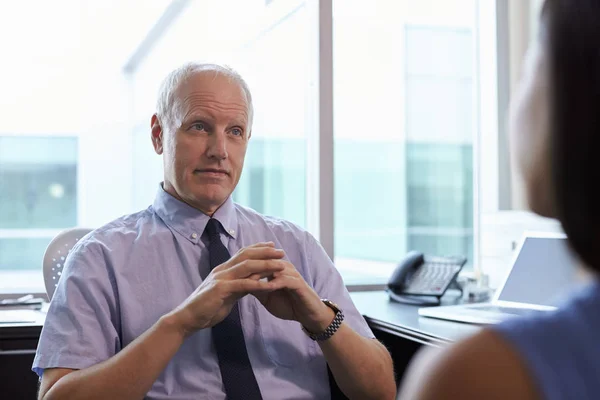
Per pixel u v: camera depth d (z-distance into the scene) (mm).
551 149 362
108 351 1415
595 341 333
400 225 2666
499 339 339
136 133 5832
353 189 2566
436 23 2693
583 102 344
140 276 1502
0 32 5863
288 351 1548
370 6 2564
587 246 350
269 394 1492
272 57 2818
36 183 6750
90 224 6188
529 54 395
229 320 1488
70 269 1467
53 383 1337
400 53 2641
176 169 1562
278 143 2773
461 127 2758
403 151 2666
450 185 2752
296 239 1694
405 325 1714
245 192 2992
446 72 2723
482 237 2590
